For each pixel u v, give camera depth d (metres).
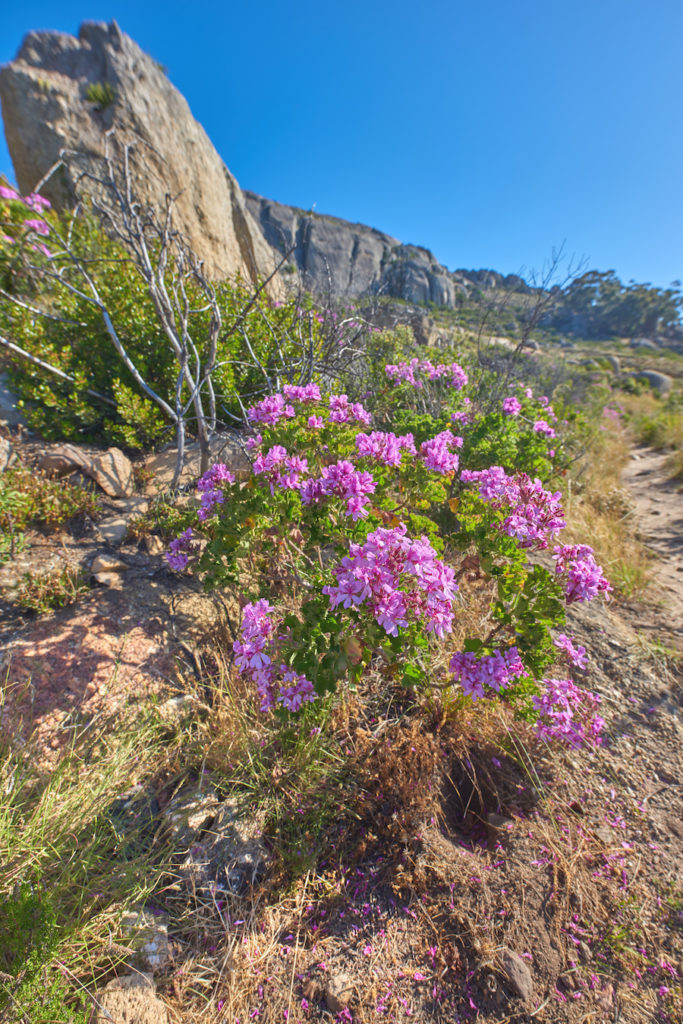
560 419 7.57
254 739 2.32
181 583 3.06
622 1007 1.77
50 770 2.06
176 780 2.22
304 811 2.17
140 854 1.92
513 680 2.18
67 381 4.10
